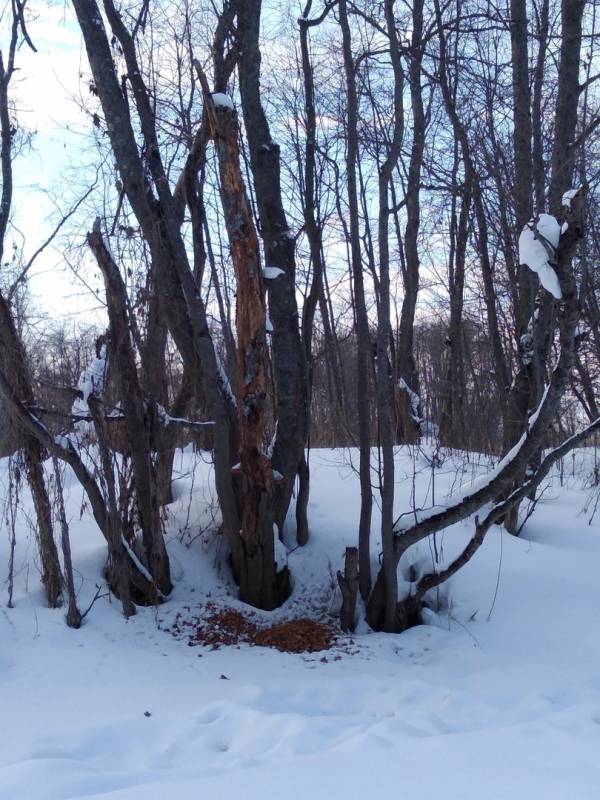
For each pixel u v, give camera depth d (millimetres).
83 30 6109
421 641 5953
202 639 5871
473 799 3123
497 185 7781
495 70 8562
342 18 6098
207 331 6246
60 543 6711
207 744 4055
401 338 12172
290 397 6609
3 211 6461
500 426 9930
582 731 4211
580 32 7527
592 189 7801
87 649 5449
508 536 7418
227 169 5727
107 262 5914
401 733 4109
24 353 5891
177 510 7262
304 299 7223
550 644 5855
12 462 5984
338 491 8078
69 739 4074
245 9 6523
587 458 10148
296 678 5191
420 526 6004
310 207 7129
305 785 3297
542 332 7469
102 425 5887
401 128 5887
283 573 6648
